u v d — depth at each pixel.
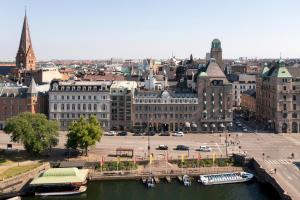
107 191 175.75
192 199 166.62
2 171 187.12
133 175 191.50
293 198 149.50
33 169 189.75
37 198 167.38
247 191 174.75
